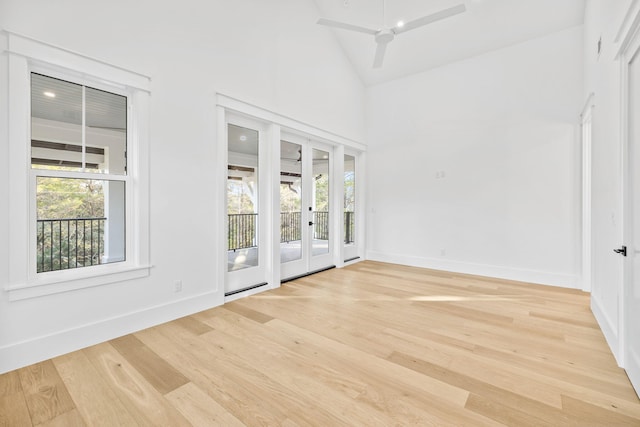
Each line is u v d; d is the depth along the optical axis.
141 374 1.88
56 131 2.18
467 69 4.60
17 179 1.95
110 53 2.33
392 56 4.93
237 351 2.18
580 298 3.40
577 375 1.87
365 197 5.78
